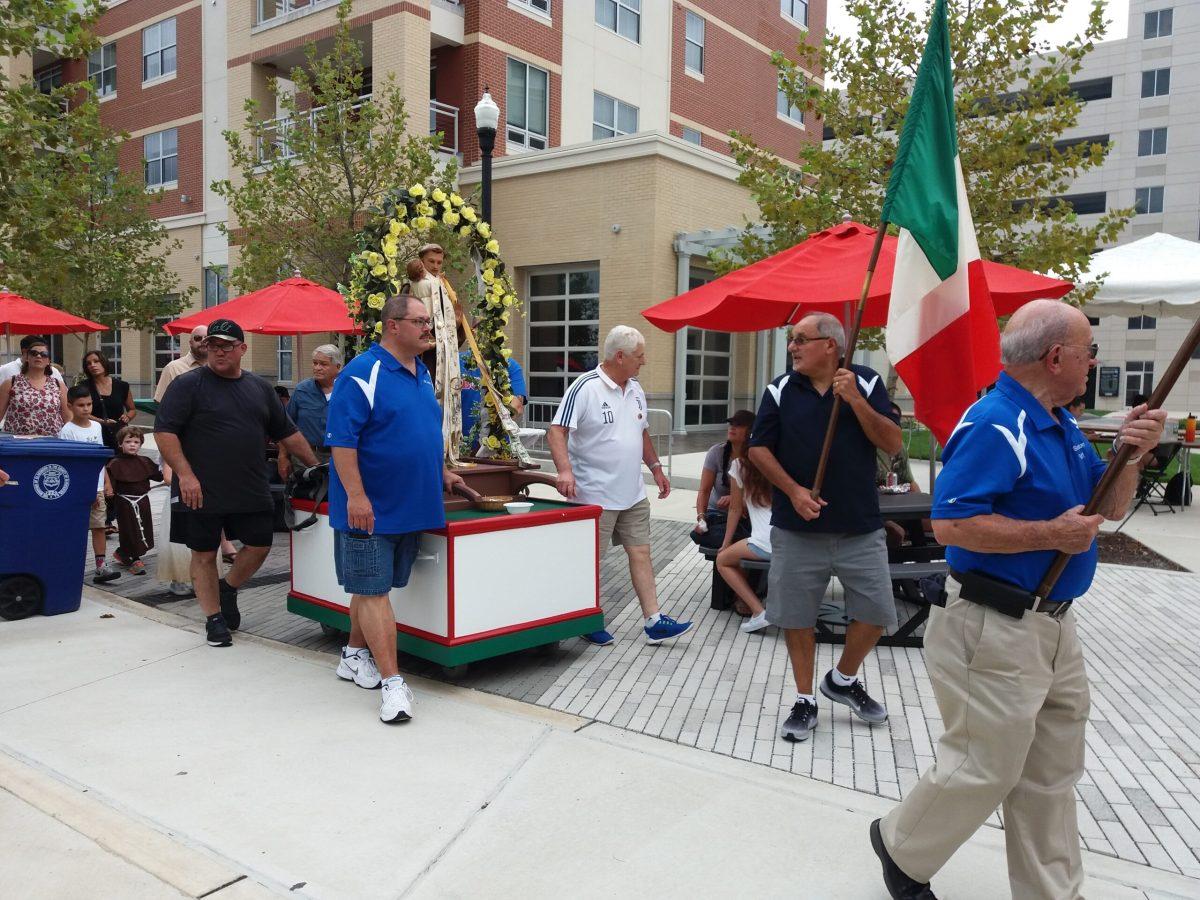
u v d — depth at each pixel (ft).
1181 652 17.56
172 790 11.23
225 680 15.37
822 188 30.73
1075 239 29.45
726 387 67.97
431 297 17.48
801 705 13.12
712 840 10.14
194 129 74.74
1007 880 9.37
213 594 17.38
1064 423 8.29
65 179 29.58
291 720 13.58
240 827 10.33
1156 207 163.02
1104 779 11.96
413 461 14.03
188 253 76.13
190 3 73.87
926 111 10.60
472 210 18.45
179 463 16.49
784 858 9.77
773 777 11.78
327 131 45.47
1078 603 21.20
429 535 15.29
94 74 84.17
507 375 19.52
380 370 13.98
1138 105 163.22
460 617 15.08
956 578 8.33
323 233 44.70
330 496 14.39
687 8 77.46
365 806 10.87
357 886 9.18
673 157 54.29
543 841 10.10
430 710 14.10
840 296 16.47
